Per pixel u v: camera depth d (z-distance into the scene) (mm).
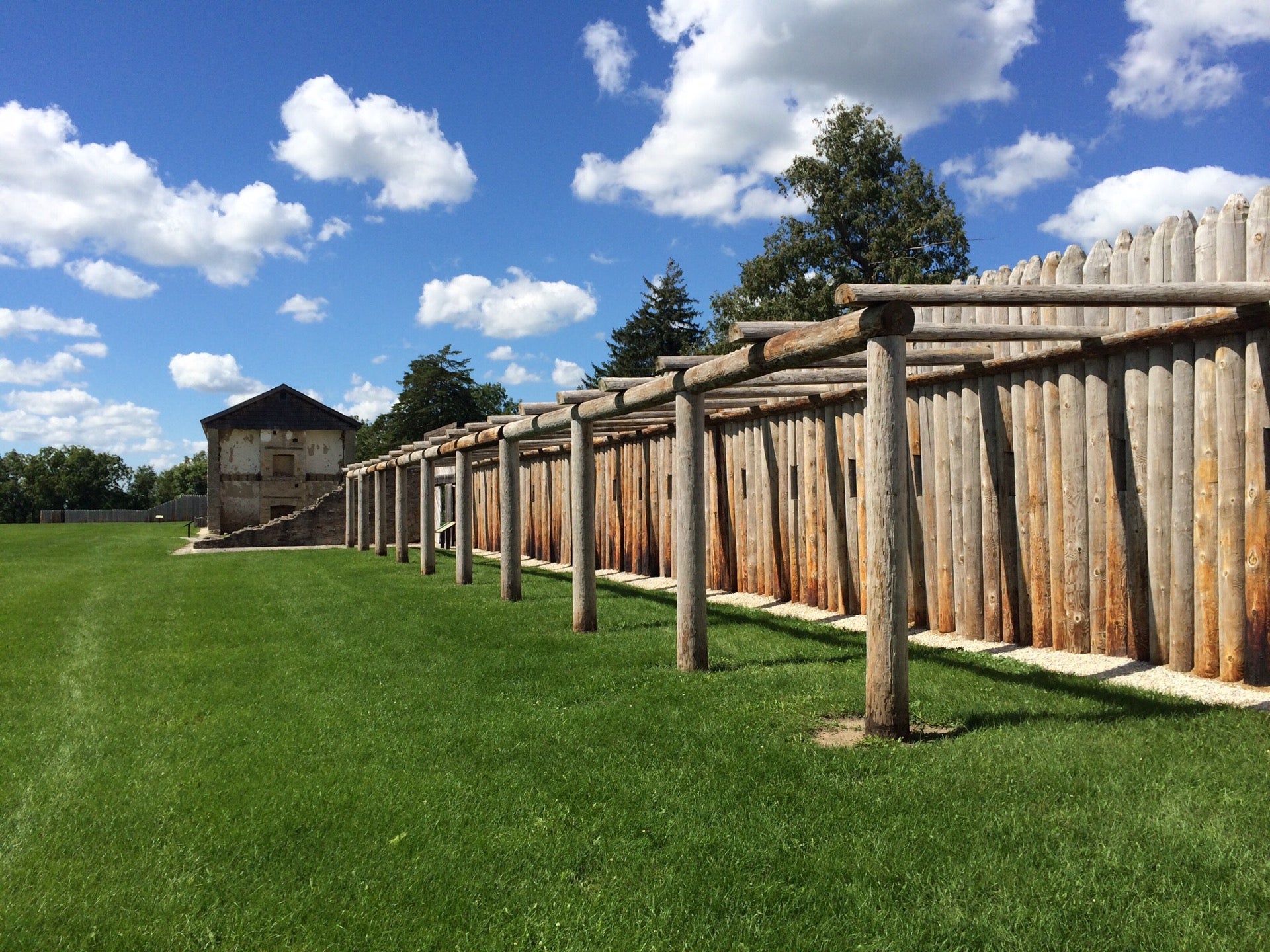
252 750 4559
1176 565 5543
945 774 3877
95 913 2854
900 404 4441
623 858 3195
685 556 6316
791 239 30250
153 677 6418
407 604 10250
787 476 9594
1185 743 4133
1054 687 5344
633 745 4445
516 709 5246
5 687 6207
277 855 3287
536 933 2699
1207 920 2635
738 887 2930
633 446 13258
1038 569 6570
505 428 10430
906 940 2586
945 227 28797
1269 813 3324
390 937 2689
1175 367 5527
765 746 4336
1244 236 5070
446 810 3672
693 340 49406
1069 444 6289
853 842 3230
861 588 8398
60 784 4090
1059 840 3186
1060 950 2520
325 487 31500
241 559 18984
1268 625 5020
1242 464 5148
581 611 8070
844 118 30547
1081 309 6191
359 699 5609
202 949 2650
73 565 17609
